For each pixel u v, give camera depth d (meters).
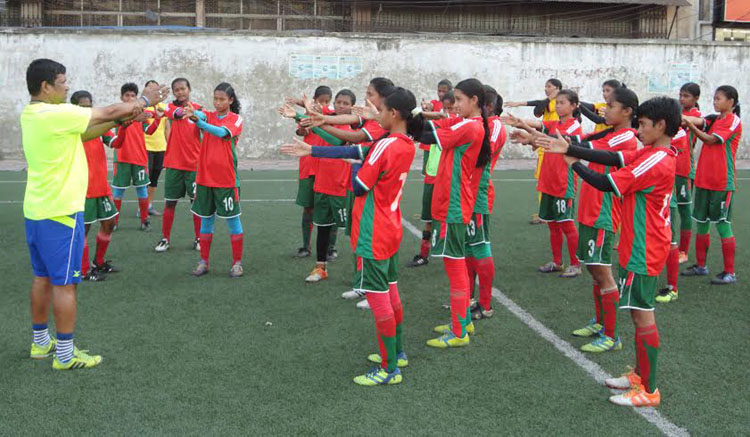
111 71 16.02
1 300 5.44
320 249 6.19
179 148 7.12
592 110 7.01
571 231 6.36
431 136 4.31
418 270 6.70
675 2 21.08
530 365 4.29
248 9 21.41
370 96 4.77
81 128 3.92
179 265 6.69
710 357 4.44
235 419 3.50
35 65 3.92
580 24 22.30
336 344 4.62
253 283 6.11
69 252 3.99
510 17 22.12
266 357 4.36
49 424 3.42
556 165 6.20
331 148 3.88
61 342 4.06
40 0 20.12
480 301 5.23
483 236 5.11
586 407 3.70
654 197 3.62
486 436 3.36
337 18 21.52
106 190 6.05
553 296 5.82
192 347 4.52
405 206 10.36
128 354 4.38
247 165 15.45
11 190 11.40
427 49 16.73
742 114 17.58
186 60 16.17
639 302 3.68
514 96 17.09
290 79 16.52
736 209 10.01
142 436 3.32
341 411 3.61
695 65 17.22
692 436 3.39
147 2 21.00
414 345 4.65
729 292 5.96
